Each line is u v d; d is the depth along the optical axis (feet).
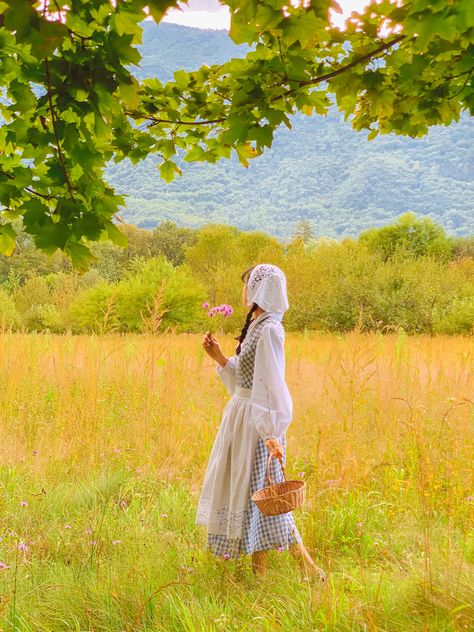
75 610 9.70
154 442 19.51
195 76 12.84
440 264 98.58
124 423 21.26
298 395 22.77
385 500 14.76
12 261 134.51
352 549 12.44
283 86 11.00
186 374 25.12
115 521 13.46
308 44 8.02
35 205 7.20
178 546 12.18
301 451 18.34
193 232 259.19
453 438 17.01
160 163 13.58
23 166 7.66
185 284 89.56
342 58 11.96
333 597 9.04
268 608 9.52
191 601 9.57
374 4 10.52
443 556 10.05
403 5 9.33
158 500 15.24
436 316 82.02
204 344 12.17
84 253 7.43
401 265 96.63
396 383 21.94
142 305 85.25
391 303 88.38
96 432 19.53
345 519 13.37
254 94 10.63
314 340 41.32
